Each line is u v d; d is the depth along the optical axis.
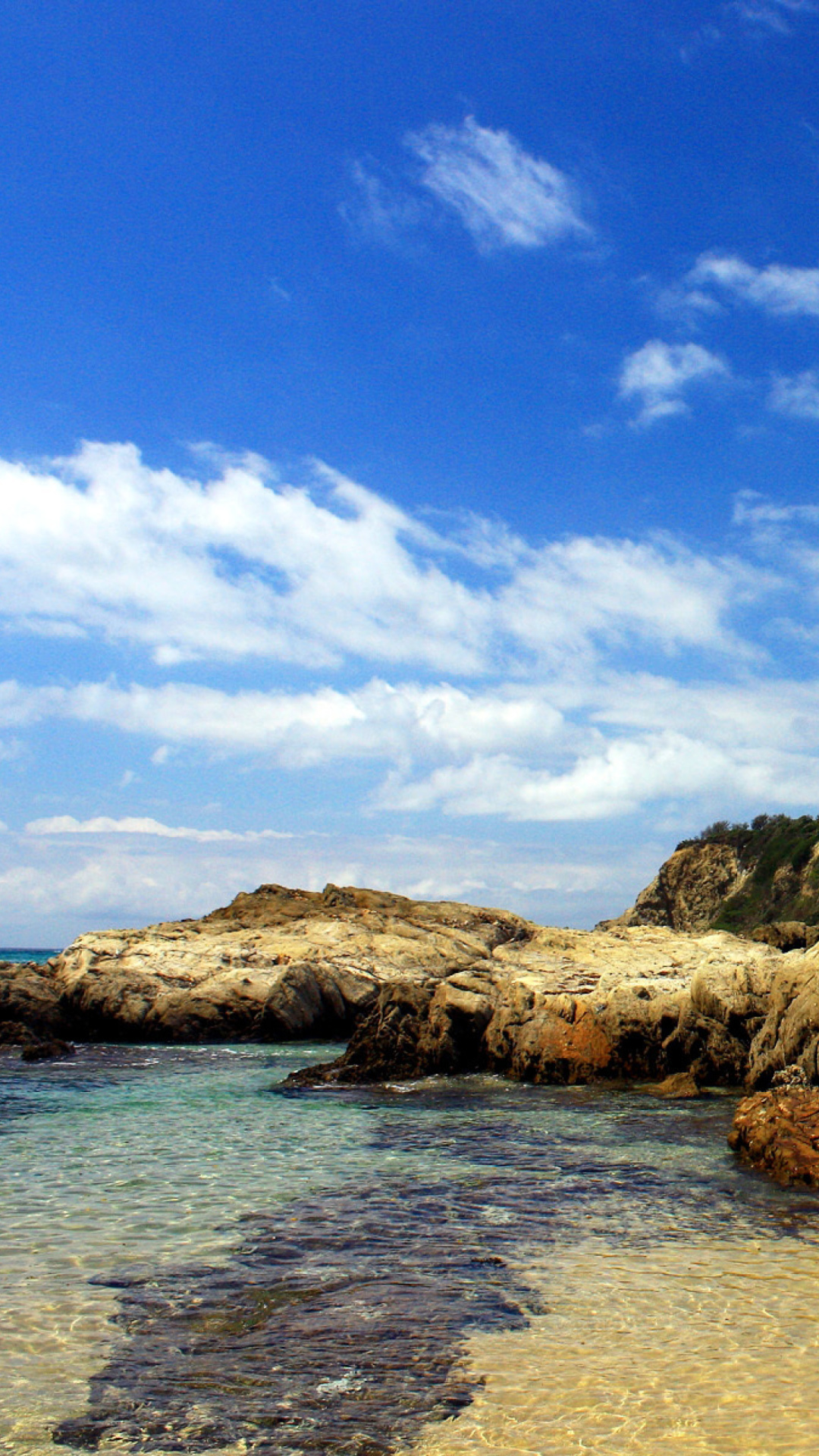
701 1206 15.71
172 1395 8.97
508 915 62.19
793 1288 11.80
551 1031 31.44
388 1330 10.47
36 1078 32.34
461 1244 13.54
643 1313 11.00
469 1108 25.80
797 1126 18.83
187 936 52.97
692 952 44.03
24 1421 8.48
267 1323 10.65
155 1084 31.00
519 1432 8.33
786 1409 8.70
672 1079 28.72
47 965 51.44
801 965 26.61
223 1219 14.69
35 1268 12.39
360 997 45.88
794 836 124.06
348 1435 8.28
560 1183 17.25
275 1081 31.84
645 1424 8.43
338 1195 16.25
